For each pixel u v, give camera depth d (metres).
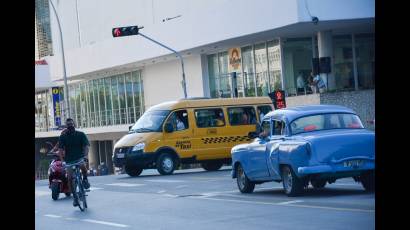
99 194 25.59
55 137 80.19
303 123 19.11
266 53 48.06
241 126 35.25
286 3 40.66
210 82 54.62
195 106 34.78
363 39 46.62
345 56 46.28
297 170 18.33
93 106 73.81
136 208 20.17
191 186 26.00
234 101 35.38
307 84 46.38
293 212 16.33
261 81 48.72
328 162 17.89
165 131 34.12
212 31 47.69
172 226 15.78
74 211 20.81
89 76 70.94
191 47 50.25
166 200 21.69
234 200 20.05
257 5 43.03
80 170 20.91
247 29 44.12
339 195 18.88
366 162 17.92
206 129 34.66
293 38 46.59
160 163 33.94
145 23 62.16
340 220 14.45
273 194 20.81
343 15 40.06
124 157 33.97
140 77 64.44
